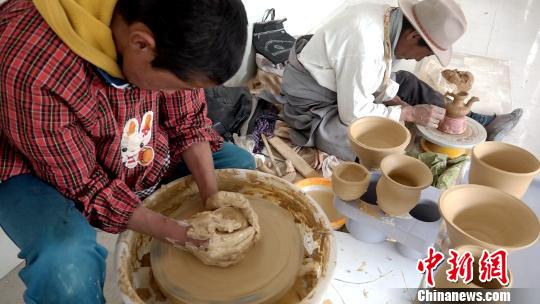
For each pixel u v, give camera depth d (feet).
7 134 3.02
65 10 2.64
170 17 2.28
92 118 3.11
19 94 2.72
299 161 6.49
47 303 3.19
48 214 3.17
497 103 7.98
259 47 8.36
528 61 9.93
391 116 6.37
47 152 2.97
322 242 3.52
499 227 2.97
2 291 4.82
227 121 6.73
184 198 4.12
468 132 6.48
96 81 3.02
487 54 10.14
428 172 3.21
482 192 2.94
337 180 3.34
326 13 11.73
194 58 2.40
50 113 2.82
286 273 3.46
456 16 5.53
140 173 3.94
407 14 5.69
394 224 3.30
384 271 3.45
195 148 4.07
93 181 3.28
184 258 3.53
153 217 3.32
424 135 6.43
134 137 3.61
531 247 3.33
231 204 3.66
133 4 2.42
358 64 5.87
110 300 4.71
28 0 2.85
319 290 3.02
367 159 3.63
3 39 2.71
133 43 2.49
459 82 6.36
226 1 2.36
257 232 3.57
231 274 3.44
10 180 3.37
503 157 3.33
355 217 3.45
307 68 6.46
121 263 3.22
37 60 2.68
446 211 2.87
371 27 5.86
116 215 3.25
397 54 6.24
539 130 7.70
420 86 7.66
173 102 3.97
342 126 6.46
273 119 7.22
